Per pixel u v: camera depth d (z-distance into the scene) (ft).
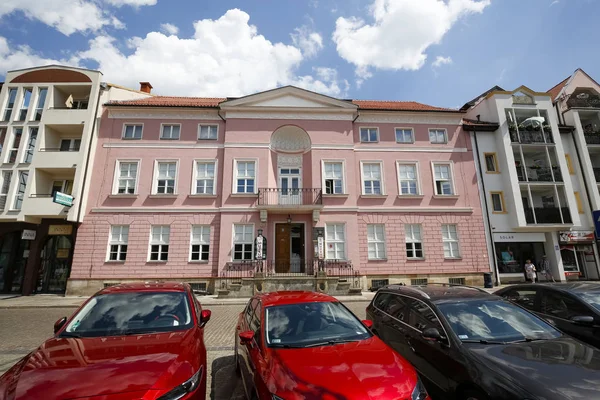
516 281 58.65
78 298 49.98
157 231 55.47
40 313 38.60
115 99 62.95
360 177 60.29
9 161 56.70
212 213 56.34
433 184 60.75
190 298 16.39
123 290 15.97
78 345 11.60
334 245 56.44
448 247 58.65
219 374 17.42
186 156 58.85
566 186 61.52
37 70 60.13
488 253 58.54
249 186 58.29
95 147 57.72
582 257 61.82
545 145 63.26
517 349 11.62
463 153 62.75
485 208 60.49
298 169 61.52
